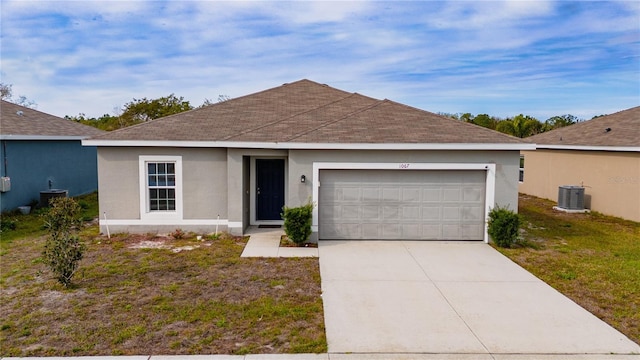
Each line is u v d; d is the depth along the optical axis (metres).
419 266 9.55
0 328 6.30
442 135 11.74
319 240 11.84
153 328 6.35
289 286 8.20
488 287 8.28
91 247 10.88
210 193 12.41
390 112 13.46
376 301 7.52
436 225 11.83
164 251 10.57
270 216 13.84
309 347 5.81
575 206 16.94
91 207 16.86
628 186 15.41
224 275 8.80
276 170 13.70
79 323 6.50
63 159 18.31
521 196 21.50
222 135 12.32
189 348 5.75
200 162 12.32
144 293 7.75
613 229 13.77
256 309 7.07
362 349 5.79
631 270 9.31
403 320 6.74
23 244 11.15
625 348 5.91
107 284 8.20
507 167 11.53
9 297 7.52
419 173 11.71
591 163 17.30
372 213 11.80
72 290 7.86
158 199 12.58
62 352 5.62
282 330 6.34
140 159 12.20
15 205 15.39
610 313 7.10
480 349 5.84
